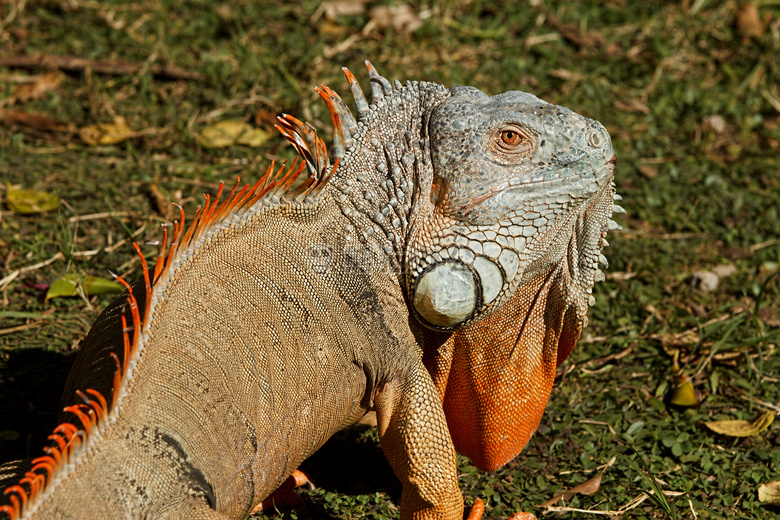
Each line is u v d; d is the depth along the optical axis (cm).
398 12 1374
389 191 566
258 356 505
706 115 1247
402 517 566
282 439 519
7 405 700
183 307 488
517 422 630
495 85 1238
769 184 1116
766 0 1504
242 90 1180
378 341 560
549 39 1379
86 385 497
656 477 669
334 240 550
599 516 629
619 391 782
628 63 1347
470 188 552
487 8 1448
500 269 558
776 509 637
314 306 534
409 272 564
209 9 1372
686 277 948
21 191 944
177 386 465
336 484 659
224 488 484
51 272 861
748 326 863
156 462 443
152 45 1264
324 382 538
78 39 1276
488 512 637
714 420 743
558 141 559
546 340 618
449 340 612
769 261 977
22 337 777
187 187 998
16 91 1145
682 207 1068
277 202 539
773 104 1262
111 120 1103
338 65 1248
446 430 563
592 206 589
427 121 571
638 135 1196
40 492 405
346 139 569
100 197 973
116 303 551
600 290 914
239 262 517
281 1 1421
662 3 1499
